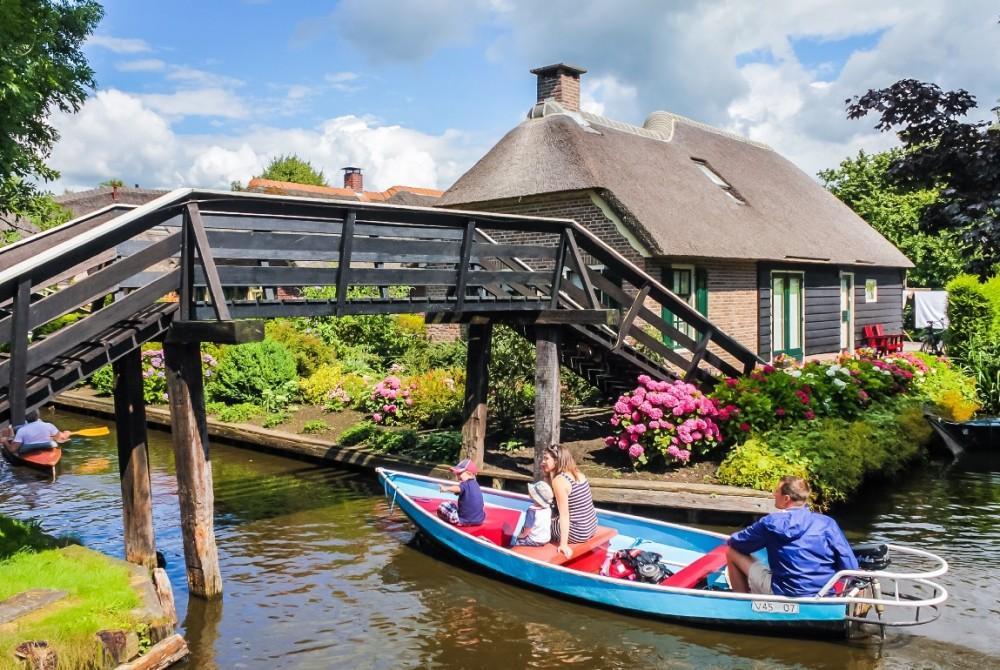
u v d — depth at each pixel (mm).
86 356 5836
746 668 5457
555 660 5609
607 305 14078
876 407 11781
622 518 7738
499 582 7109
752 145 22719
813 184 23062
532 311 9070
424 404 12461
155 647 5332
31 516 9000
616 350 10109
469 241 8086
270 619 6281
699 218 15219
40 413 16250
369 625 6195
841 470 9156
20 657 4543
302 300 6871
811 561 5824
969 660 5465
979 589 6691
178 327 6070
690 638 5945
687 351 14820
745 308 16281
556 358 9297
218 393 15016
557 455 7000
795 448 9398
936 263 30328
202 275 6266
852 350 20641
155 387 15562
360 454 11227
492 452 10773
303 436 12367
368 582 7094
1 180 10711
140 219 5746
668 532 7457
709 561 6527
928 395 13172
